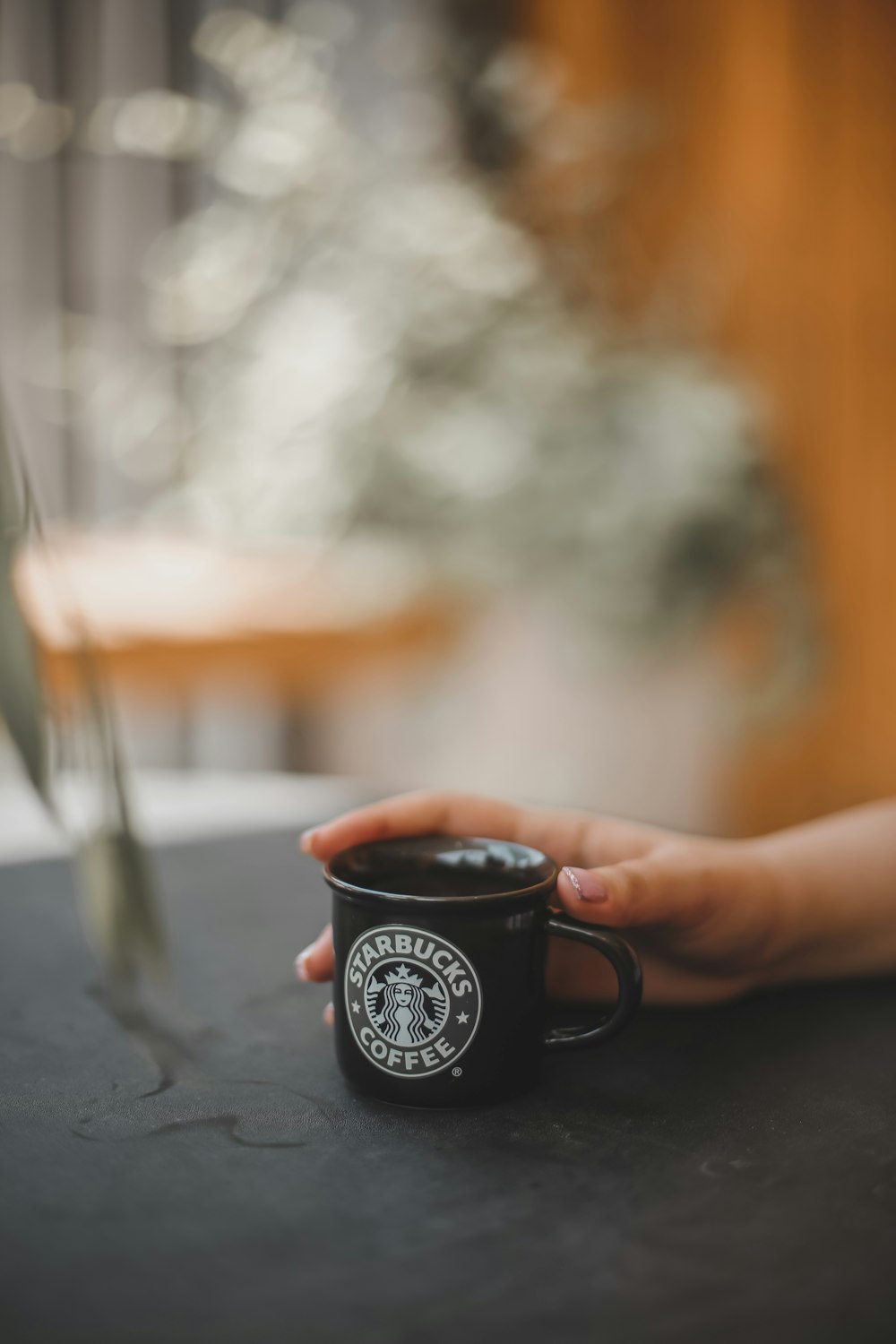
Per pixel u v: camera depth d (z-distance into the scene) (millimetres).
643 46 2521
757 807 2674
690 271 2459
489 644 2393
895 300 2689
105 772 459
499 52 2318
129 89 2180
